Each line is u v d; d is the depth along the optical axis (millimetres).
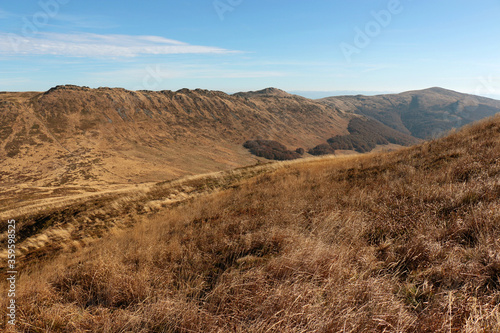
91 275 3088
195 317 2064
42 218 10492
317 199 5738
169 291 2510
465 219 2984
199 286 2598
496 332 1530
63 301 2729
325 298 2113
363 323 1778
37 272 4660
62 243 8539
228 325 2010
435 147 9375
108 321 2168
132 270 3184
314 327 1779
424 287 2109
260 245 3555
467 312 1767
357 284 2164
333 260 2553
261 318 1973
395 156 10234
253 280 2484
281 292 2100
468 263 2246
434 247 2588
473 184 4004
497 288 1960
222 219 5758
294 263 2609
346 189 6438
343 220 3850
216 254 3482
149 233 5996
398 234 3232
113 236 7879
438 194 4035
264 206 6262
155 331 2051
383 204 4277
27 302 2639
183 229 5609
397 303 1918
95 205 11844
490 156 5477
